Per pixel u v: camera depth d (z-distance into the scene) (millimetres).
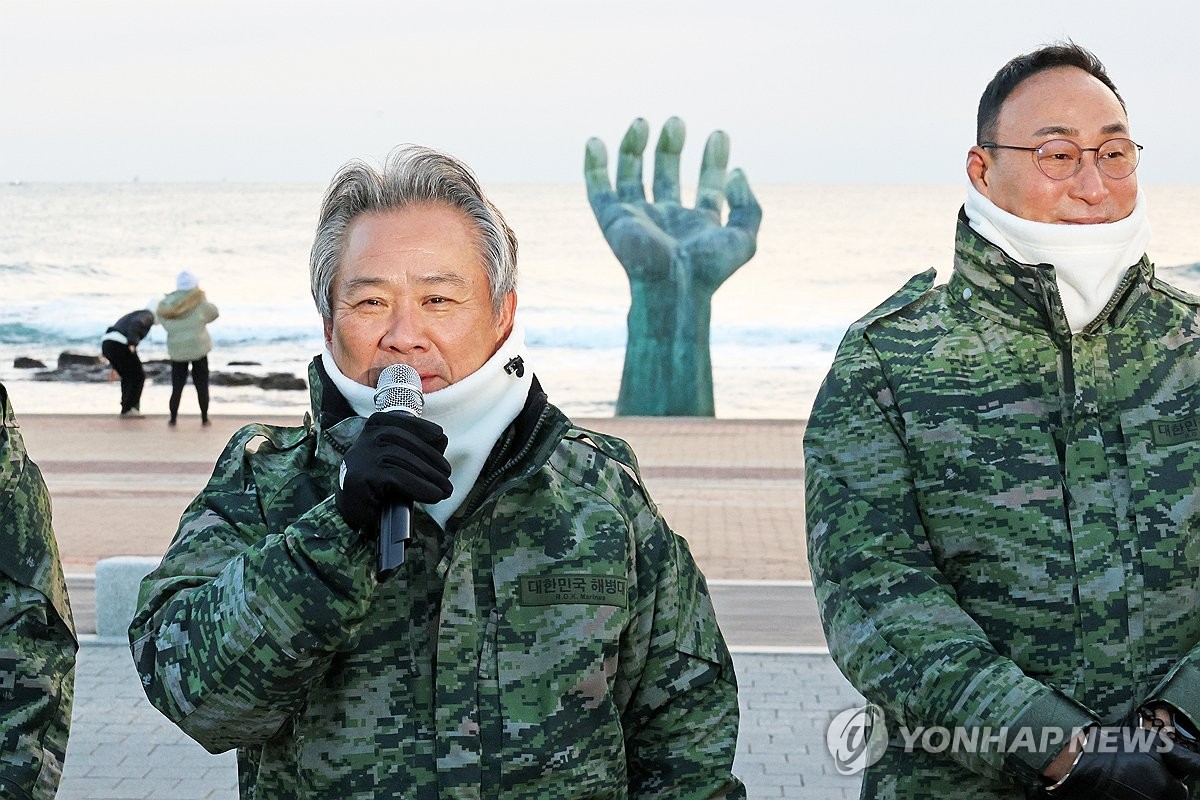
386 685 2160
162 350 35281
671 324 18859
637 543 2336
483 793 2145
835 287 58531
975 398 2664
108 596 7711
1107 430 2654
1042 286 2643
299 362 34250
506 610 2203
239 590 2006
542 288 56969
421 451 1959
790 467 14438
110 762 5883
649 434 16953
